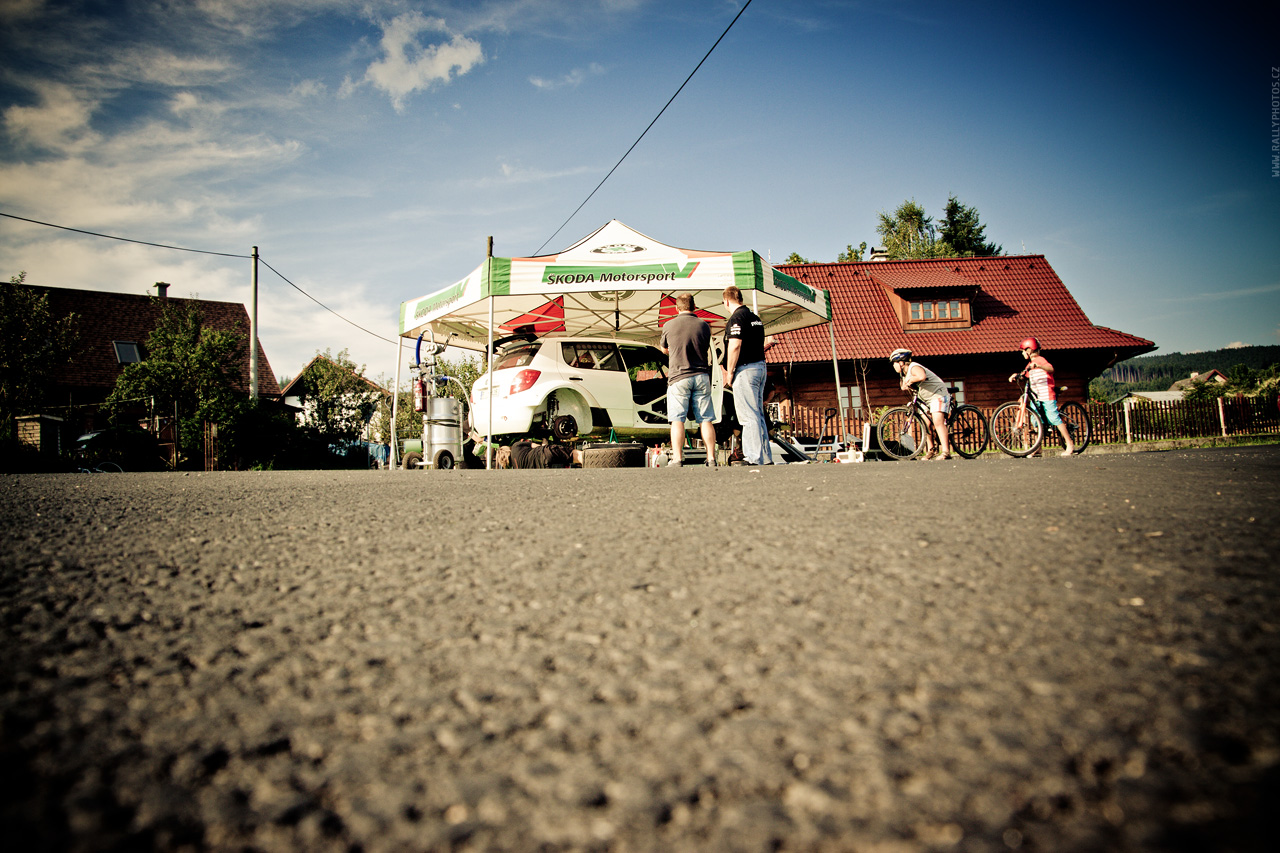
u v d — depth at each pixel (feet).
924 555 5.75
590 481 14.38
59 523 8.25
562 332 44.68
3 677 3.35
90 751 2.63
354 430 93.50
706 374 22.29
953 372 70.85
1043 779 2.30
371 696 3.17
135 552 6.44
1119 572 4.92
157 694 3.18
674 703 3.04
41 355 65.82
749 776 2.42
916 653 3.52
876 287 78.64
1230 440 53.11
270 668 3.52
